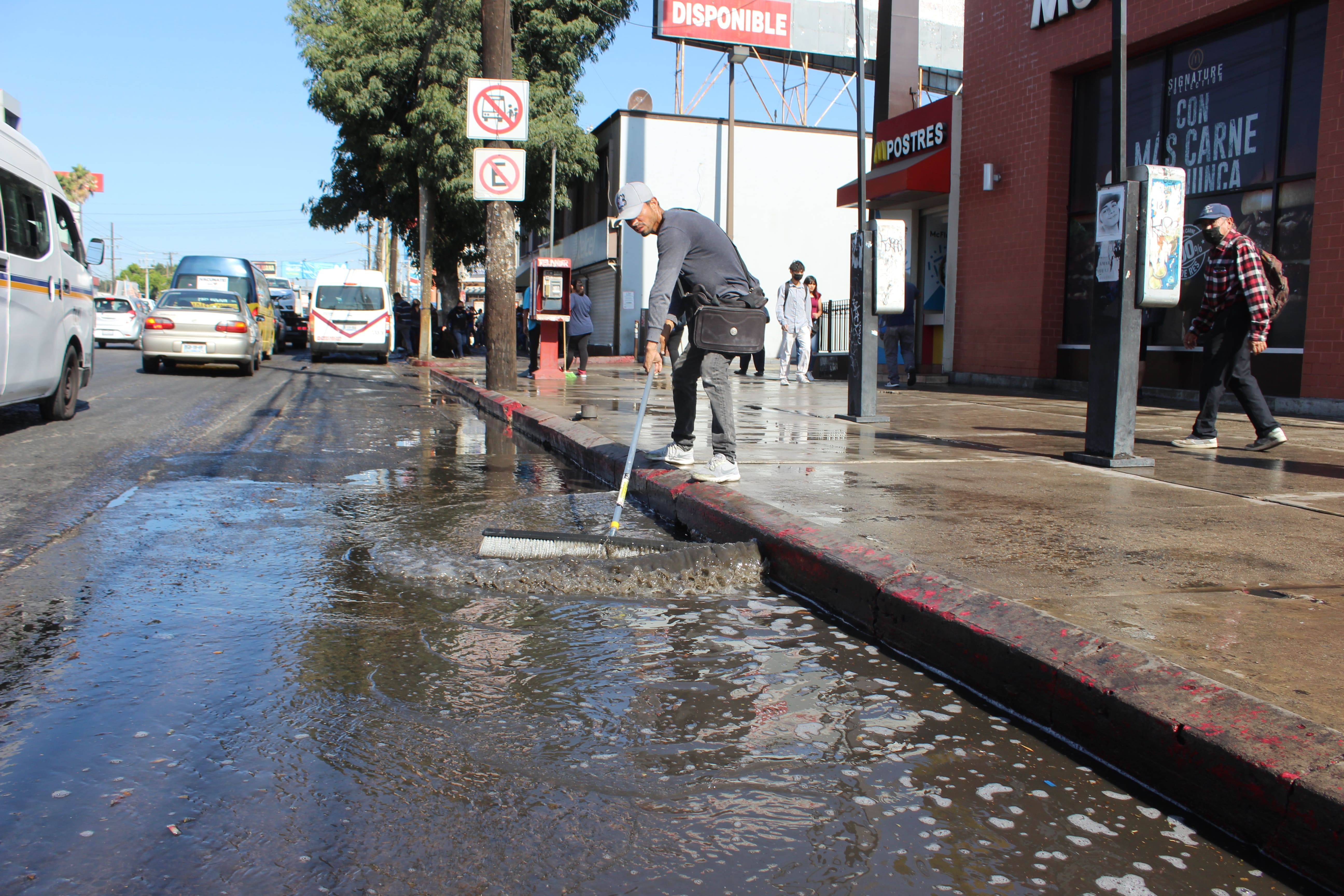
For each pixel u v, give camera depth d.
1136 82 12.05
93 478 6.26
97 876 1.81
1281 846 1.91
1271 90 10.19
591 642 3.18
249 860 1.88
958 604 3.01
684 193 28.09
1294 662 2.53
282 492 5.95
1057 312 13.32
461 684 2.78
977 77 14.52
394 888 1.79
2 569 3.99
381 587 3.82
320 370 20.61
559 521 5.14
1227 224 6.57
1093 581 3.31
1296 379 9.73
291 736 2.43
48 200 8.46
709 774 2.25
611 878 1.83
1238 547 3.82
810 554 3.72
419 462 7.43
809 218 29.03
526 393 12.83
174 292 17.70
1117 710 2.31
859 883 1.82
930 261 17.03
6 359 7.50
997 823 2.05
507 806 2.09
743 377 16.83
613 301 29.20
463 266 34.16
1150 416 9.27
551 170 27.12
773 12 30.50
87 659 2.96
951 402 11.17
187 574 3.98
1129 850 1.96
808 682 2.85
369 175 27.72
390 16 24.56
